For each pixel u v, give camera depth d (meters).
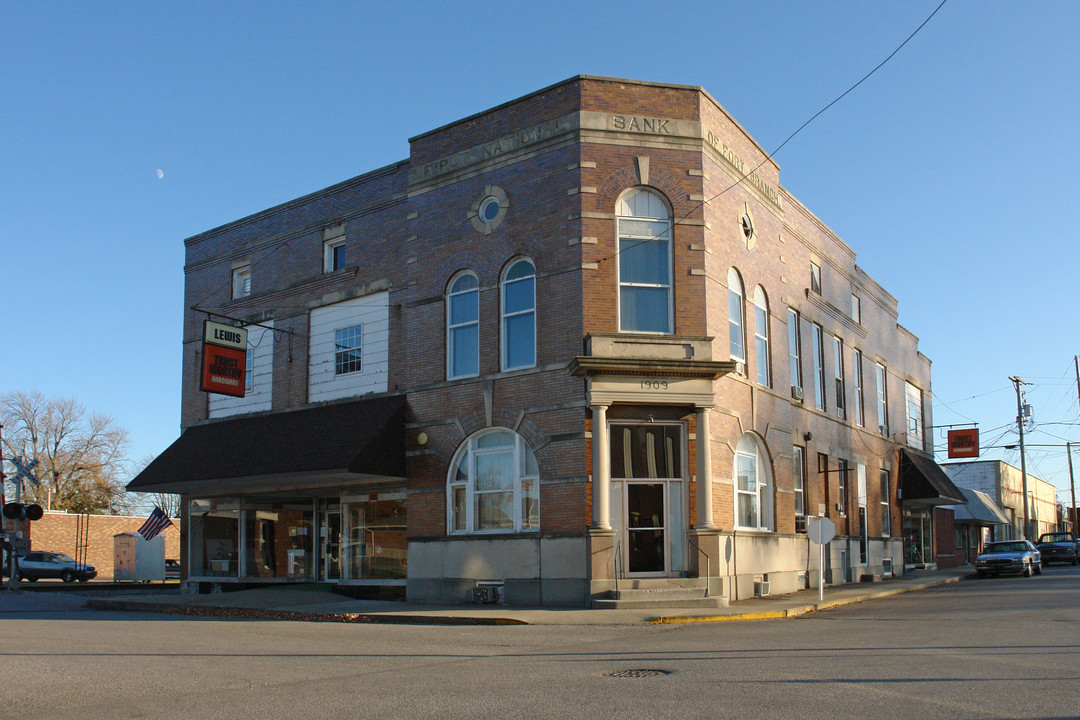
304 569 27.73
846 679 9.84
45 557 48.03
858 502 33.56
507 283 22.83
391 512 24.66
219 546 29.20
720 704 8.48
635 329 21.67
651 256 22.06
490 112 23.53
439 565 22.72
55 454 67.25
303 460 23.83
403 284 25.08
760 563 24.22
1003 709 8.11
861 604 23.17
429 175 24.50
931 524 44.88
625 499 21.19
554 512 20.97
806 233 30.64
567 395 21.16
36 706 8.95
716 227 23.23
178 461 27.94
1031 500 77.25
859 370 35.50
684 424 21.50
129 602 23.44
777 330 27.16
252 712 8.47
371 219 26.31
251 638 15.22
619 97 22.34
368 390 25.47
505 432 22.34
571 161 21.97
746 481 24.59
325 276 27.03
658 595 20.00
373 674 10.85
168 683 10.23
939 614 18.91
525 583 21.16
